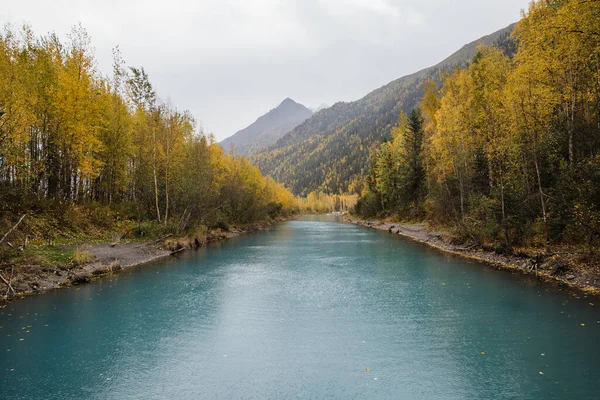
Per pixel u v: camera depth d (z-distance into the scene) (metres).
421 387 8.06
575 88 20.19
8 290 15.10
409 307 13.99
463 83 34.28
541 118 20.45
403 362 9.31
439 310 13.47
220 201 47.81
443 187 35.84
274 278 19.66
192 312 13.59
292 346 10.44
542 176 21.19
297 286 17.73
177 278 19.58
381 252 29.48
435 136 37.41
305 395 7.80
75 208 27.41
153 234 30.55
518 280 17.48
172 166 33.69
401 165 60.94
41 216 23.70
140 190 36.31
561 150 20.06
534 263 19.19
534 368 8.81
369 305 14.36
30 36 26.64
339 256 27.72
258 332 11.55
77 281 18.02
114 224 30.58
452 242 30.09
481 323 11.95
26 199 23.28
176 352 10.04
